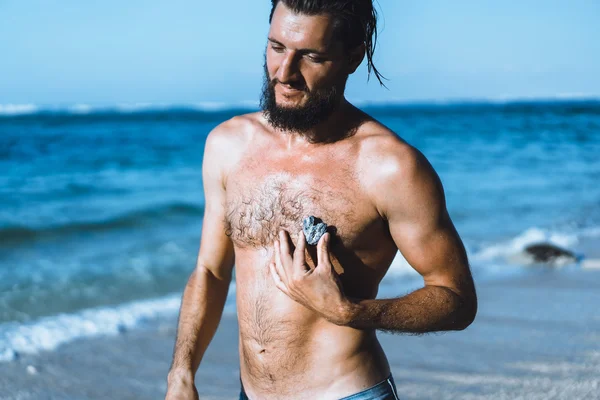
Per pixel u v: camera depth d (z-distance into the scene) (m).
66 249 9.98
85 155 24.86
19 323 6.21
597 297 6.91
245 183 2.12
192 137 36.88
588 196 15.70
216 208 2.28
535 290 7.27
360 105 146.62
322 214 1.99
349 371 2.03
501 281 7.73
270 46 1.95
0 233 10.93
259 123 2.21
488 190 16.84
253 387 2.14
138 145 30.50
